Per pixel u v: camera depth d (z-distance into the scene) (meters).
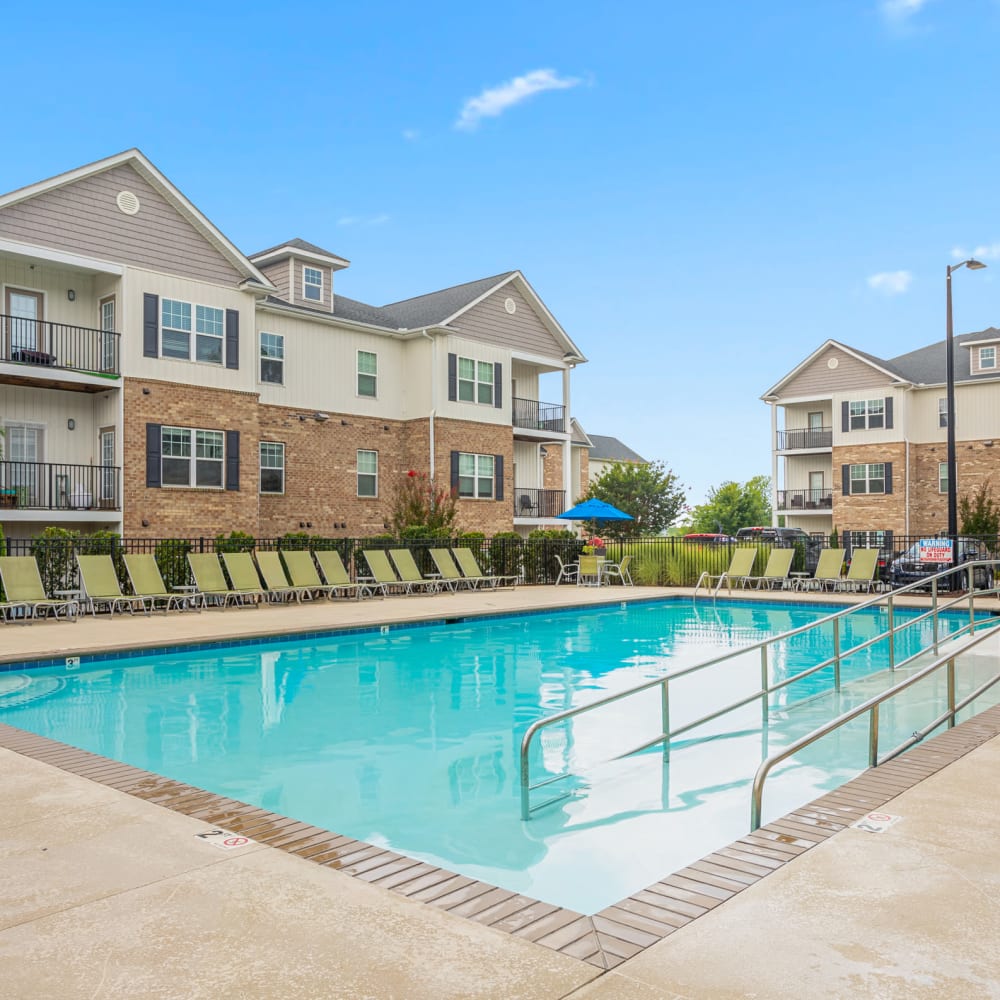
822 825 4.13
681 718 8.18
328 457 23.02
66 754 5.68
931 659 11.30
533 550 22.58
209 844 3.95
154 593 14.81
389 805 5.62
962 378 34.56
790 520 39.44
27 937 2.97
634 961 2.81
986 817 4.22
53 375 16.81
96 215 17.72
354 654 11.99
